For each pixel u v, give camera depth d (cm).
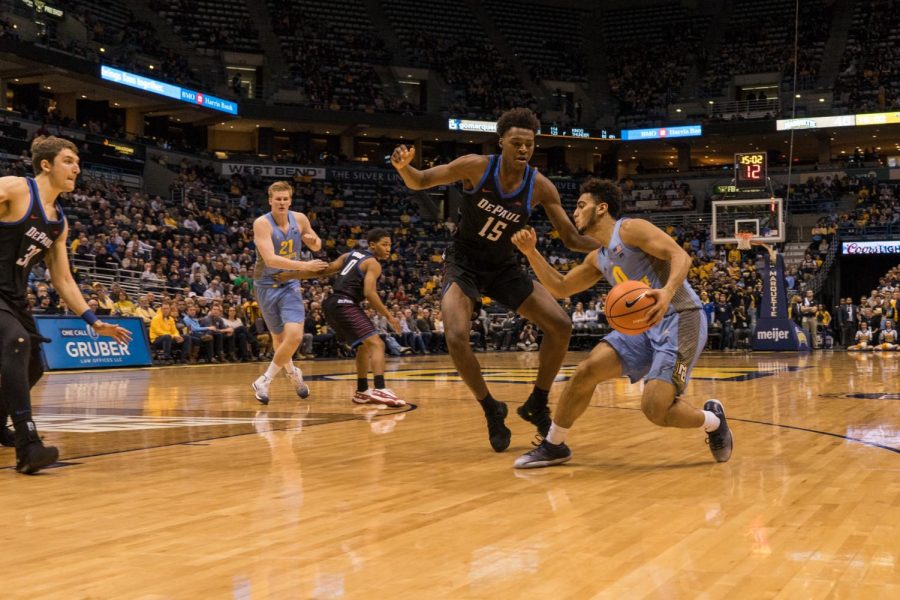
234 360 1577
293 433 524
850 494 321
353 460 414
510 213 435
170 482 354
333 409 689
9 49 2191
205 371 1283
